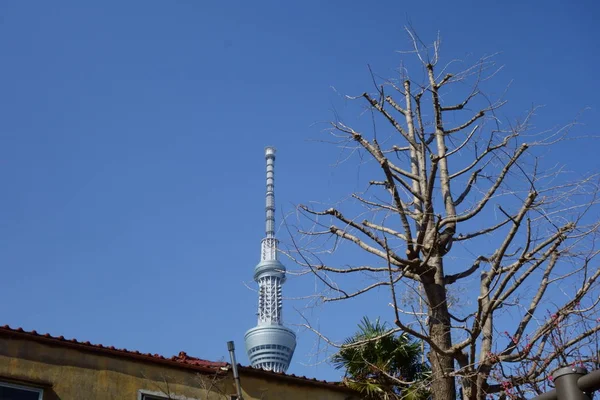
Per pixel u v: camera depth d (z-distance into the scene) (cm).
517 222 1484
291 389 2052
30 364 1797
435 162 1584
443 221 1636
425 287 1594
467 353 1527
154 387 1902
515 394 1374
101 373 1862
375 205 1576
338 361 2100
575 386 777
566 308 1429
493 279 1556
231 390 1983
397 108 1781
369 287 1549
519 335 1481
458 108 1717
